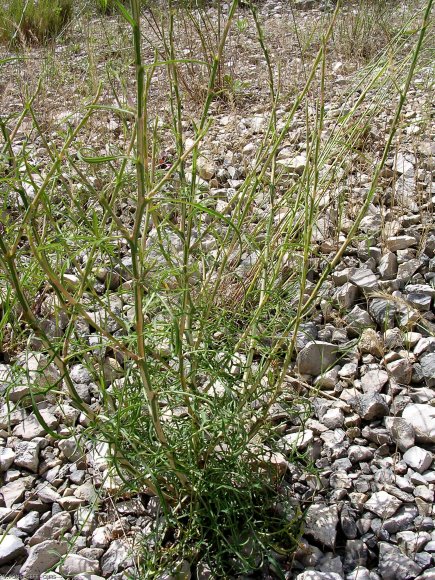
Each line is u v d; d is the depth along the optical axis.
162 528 0.69
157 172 0.73
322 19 1.81
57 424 0.87
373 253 1.16
